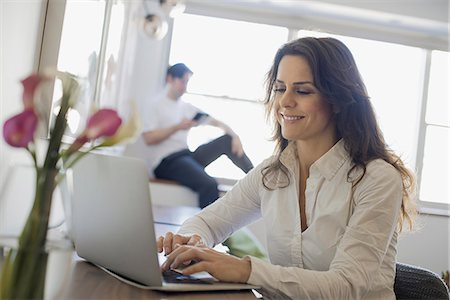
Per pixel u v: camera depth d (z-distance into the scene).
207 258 1.10
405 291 1.38
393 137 4.82
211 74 4.59
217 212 1.58
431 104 4.88
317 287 1.11
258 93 4.60
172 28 4.51
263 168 1.56
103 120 0.67
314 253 1.37
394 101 4.82
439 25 4.57
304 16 4.65
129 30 3.76
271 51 4.62
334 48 1.43
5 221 0.67
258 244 3.48
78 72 1.86
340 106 1.41
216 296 0.98
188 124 4.18
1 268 0.66
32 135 0.64
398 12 4.45
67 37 1.55
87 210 1.04
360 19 4.66
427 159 4.90
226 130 4.23
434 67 4.87
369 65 4.79
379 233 1.26
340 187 1.38
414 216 1.53
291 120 1.42
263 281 1.09
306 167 1.49
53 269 0.69
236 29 4.60
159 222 2.19
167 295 0.95
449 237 4.66
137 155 4.13
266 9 4.58
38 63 1.43
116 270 1.05
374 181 1.33
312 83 1.40
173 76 4.25
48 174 0.67
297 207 1.44
